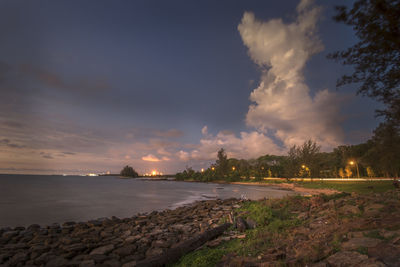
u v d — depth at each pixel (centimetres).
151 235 1257
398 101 916
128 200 3891
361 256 505
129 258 948
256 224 1212
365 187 3362
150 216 2036
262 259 648
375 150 2936
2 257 991
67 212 2573
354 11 734
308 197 1916
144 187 8631
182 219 1755
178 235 1270
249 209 1783
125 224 1670
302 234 866
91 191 6178
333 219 971
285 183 7412
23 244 1194
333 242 654
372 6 686
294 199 1850
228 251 798
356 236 661
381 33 701
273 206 1773
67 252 1040
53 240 1239
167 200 3903
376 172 6481
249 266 607
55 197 4347
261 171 11644
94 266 886
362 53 805
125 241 1155
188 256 809
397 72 781
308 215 1267
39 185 9338
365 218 870
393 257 471
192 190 6750
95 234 1381
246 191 5828
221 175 14150
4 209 2780
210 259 725
